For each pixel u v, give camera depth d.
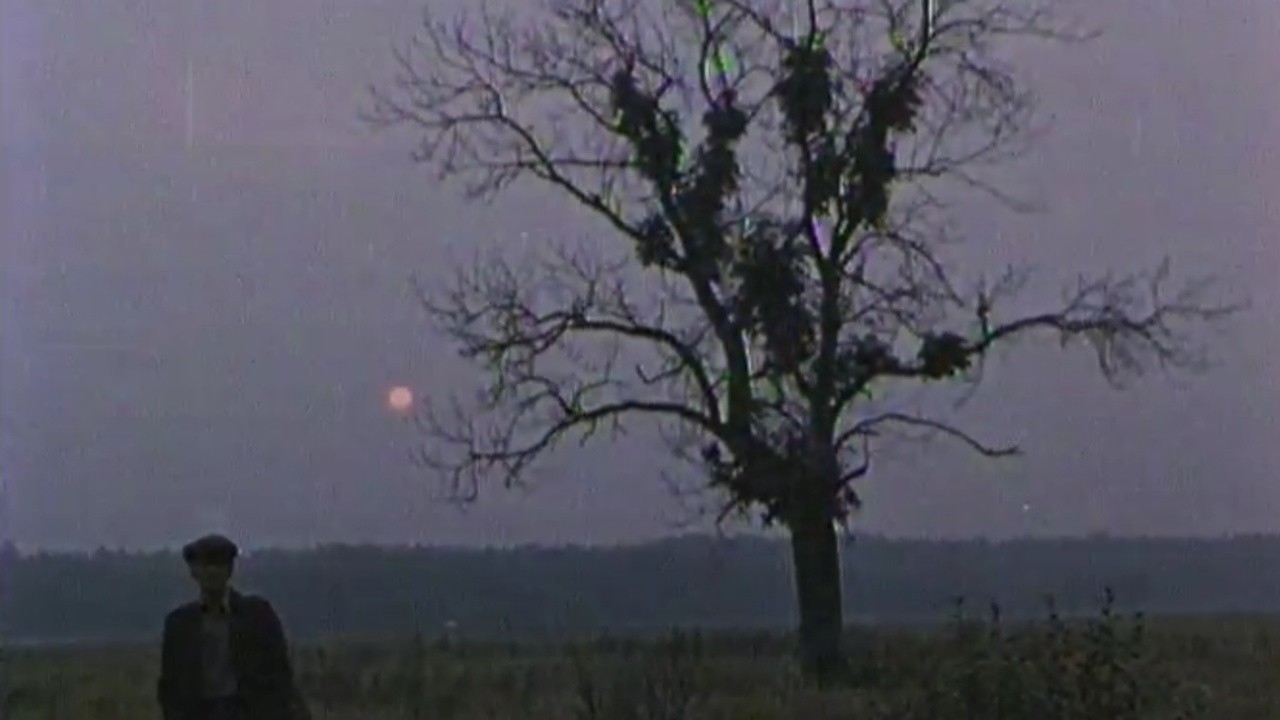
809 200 66.25
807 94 65.38
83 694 49.88
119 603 92.25
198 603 23.83
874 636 71.94
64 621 91.88
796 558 66.44
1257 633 68.81
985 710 25.78
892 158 66.31
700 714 37.91
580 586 102.75
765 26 66.44
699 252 66.56
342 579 100.81
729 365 67.06
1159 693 29.17
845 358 66.50
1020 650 26.58
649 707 36.22
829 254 67.00
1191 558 107.00
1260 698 40.69
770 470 65.75
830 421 67.06
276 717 23.77
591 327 68.56
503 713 41.78
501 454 69.62
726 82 66.50
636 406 68.44
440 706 43.94
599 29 68.19
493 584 105.00
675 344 67.69
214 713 23.53
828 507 65.50
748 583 77.06
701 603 95.00
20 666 66.56
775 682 49.59
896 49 66.69
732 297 66.44
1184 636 64.69
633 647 64.44
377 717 42.44
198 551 23.69
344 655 63.91
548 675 51.22
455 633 89.38
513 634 88.81
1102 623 26.42
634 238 67.38
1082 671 25.81
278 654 23.88
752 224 66.50
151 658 77.94
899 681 44.38
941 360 66.81
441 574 104.06
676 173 66.56
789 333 65.88
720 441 67.69
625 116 66.19
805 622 65.25
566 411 69.00
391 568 102.12
